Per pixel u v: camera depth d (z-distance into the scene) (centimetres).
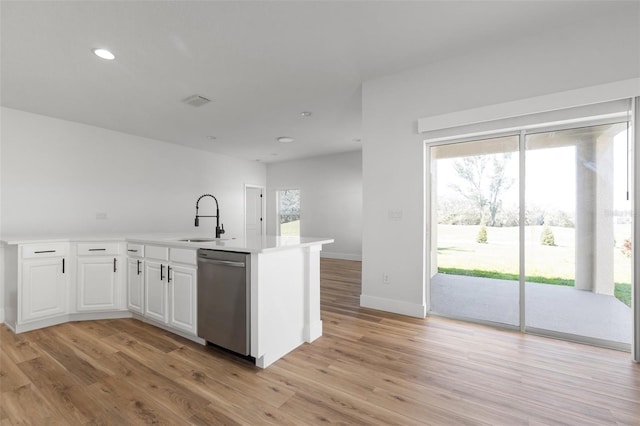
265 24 214
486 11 206
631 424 146
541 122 239
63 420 151
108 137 453
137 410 158
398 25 220
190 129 464
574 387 177
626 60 208
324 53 256
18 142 357
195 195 598
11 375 193
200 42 234
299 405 163
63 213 396
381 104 309
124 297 302
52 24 207
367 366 204
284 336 222
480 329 267
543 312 258
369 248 322
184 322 245
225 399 168
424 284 297
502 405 161
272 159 728
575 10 208
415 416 153
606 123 232
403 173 300
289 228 772
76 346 237
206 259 228
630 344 224
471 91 263
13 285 272
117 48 239
